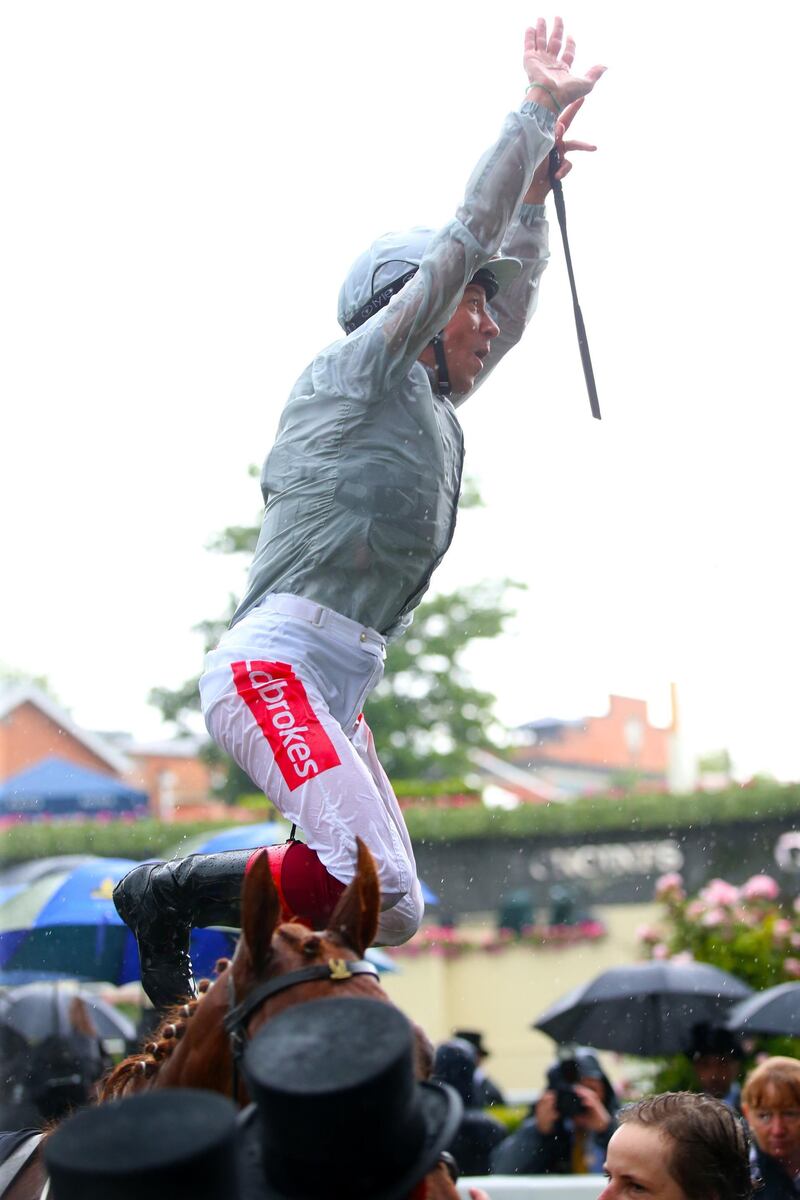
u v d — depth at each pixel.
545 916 20.34
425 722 23.91
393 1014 1.67
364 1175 1.60
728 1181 2.68
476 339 3.17
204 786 29.83
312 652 2.95
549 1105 6.32
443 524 3.09
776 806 20.06
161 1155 1.44
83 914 6.86
